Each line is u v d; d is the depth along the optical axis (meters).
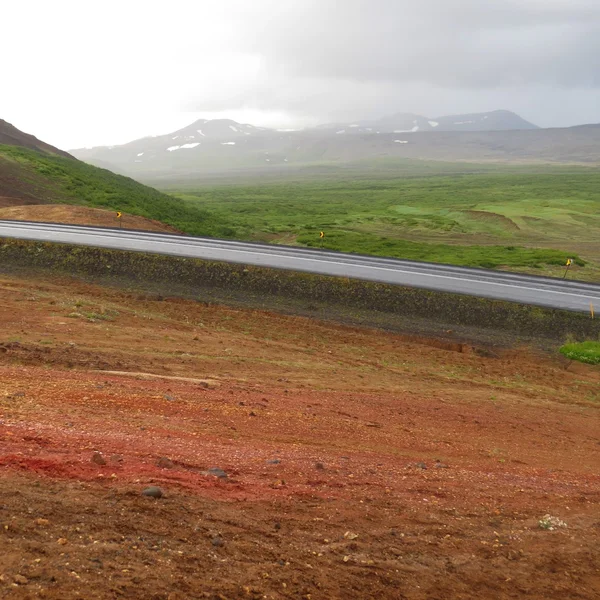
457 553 8.02
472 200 142.75
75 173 88.62
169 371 18.98
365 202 145.75
